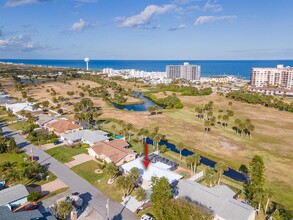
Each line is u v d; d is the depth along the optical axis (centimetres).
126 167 7388
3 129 11369
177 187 6138
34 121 11944
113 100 19762
